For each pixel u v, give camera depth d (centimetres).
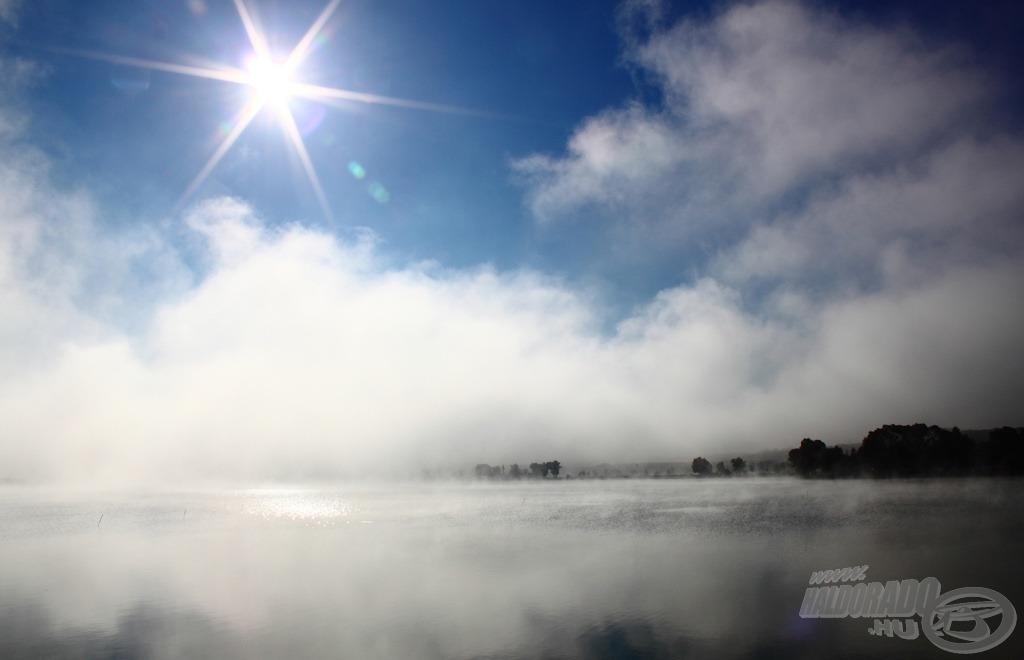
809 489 14188
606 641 2641
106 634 2958
